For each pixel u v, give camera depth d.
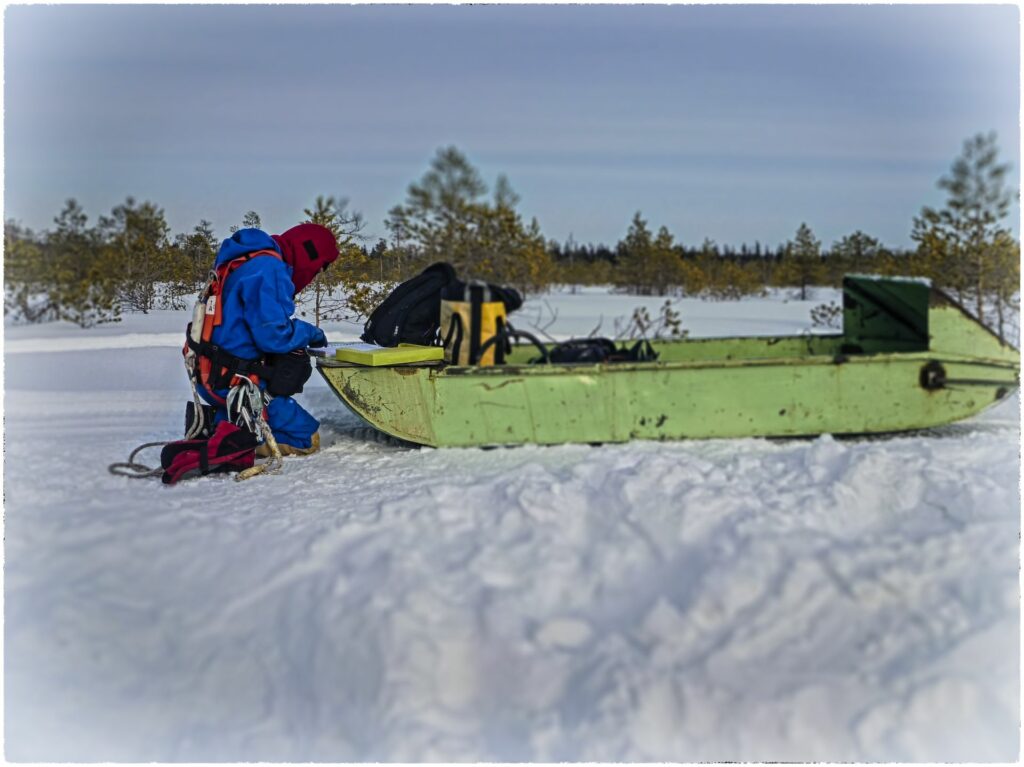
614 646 2.70
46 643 2.90
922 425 4.62
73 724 2.63
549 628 2.79
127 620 2.99
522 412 4.49
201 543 3.31
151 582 3.15
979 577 2.92
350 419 5.39
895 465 3.61
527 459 4.29
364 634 2.74
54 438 4.84
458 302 4.91
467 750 2.43
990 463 4.00
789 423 4.54
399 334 4.88
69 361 6.13
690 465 3.75
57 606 3.01
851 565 2.96
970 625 2.72
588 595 3.00
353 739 2.56
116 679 2.80
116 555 3.24
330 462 4.46
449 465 4.27
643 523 3.28
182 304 6.95
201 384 4.40
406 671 2.64
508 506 3.42
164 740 2.60
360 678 2.67
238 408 4.34
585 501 3.43
